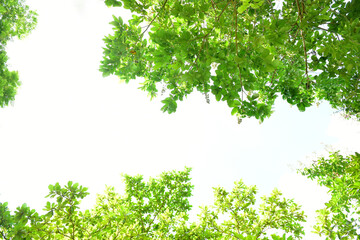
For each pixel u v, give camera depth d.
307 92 3.70
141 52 3.71
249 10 3.34
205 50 2.75
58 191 4.82
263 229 6.64
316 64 3.27
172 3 3.28
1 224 4.50
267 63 2.35
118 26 3.53
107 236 5.19
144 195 8.94
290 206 6.86
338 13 2.47
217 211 7.49
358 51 2.40
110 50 3.64
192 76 2.77
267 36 2.37
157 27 3.14
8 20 5.49
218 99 2.84
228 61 2.69
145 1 3.21
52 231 4.82
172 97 3.27
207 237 6.25
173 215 8.12
